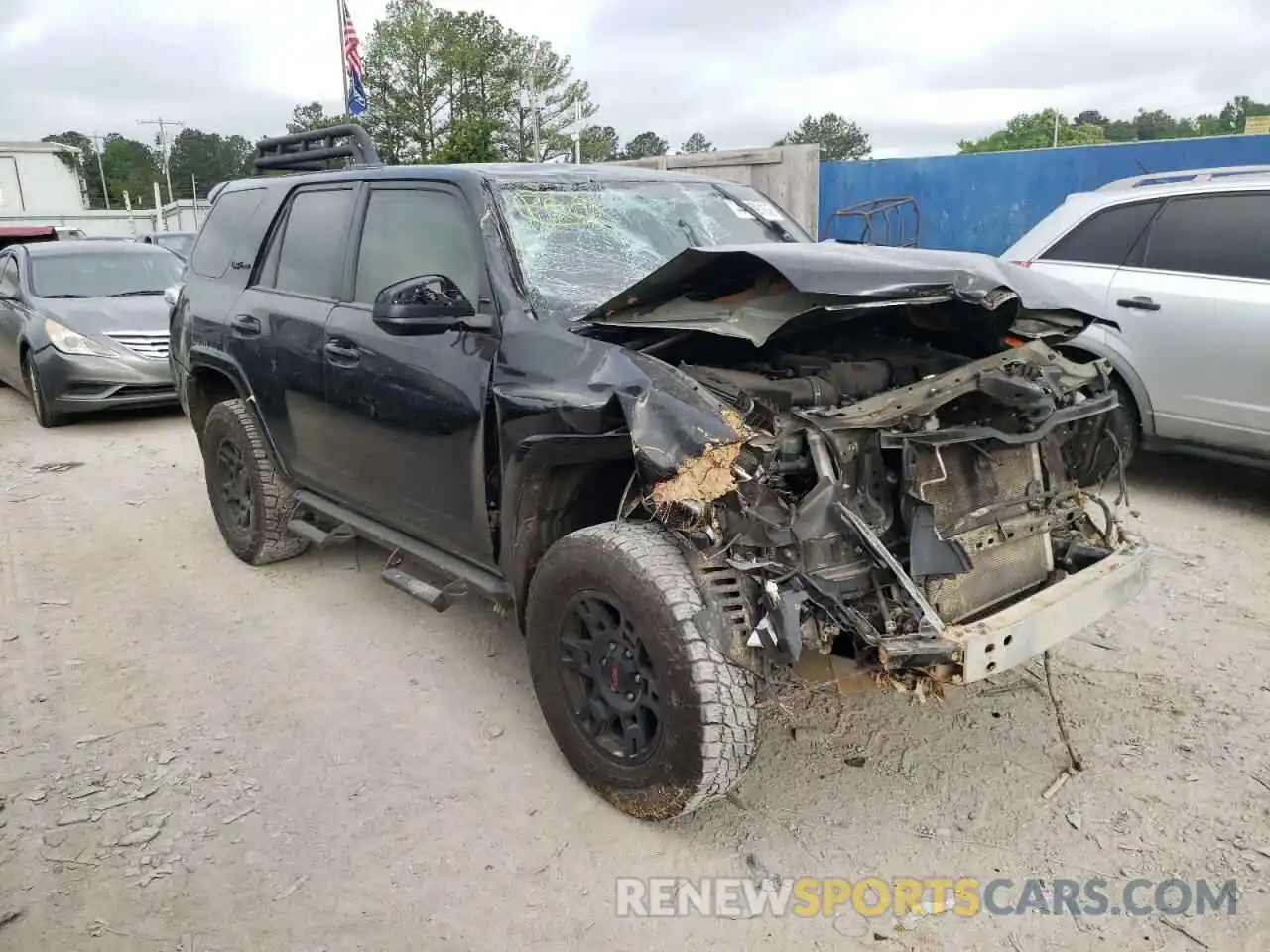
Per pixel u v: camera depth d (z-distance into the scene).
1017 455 3.22
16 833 3.04
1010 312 3.18
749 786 3.22
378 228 4.10
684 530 2.71
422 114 47.75
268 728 3.63
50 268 9.70
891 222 10.97
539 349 3.20
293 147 5.78
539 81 48.69
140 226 53.94
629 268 3.68
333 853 2.94
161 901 2.75
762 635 2.58
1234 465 6.52
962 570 2.69
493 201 3.63
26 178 59.44
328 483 4.45
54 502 6.53
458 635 4.37
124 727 3.65
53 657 4.20
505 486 3.27
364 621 4.53
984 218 10.44
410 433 3.71
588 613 3.03
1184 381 5.44
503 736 3.55
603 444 2.94
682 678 2.67
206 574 5.13
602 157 51.59
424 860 2.90
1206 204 5.47
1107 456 3.54
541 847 2.96
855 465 2.83
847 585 2.75
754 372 3.19
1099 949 2.52
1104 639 4.10
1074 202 6.17
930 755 3.36
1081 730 3.46
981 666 2.64
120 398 8.69
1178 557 4.91
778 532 2.65
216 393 5.55
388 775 3.32
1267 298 5.11
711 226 4.16
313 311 4.32
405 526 4.01
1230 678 3.76
